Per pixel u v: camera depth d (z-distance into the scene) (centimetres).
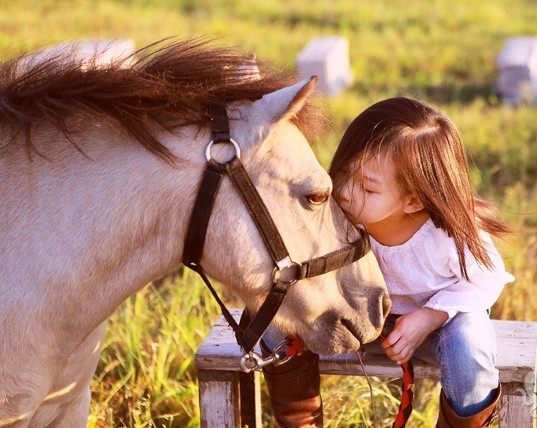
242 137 236
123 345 437
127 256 244
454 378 281
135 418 362
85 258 241
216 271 247
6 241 241
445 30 1399
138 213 240
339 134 792
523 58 1011
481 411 284
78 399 281
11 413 248
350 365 313
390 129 270
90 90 238
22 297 240
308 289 251
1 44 1066
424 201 272
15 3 1395
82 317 247
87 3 1426
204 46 254
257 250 241
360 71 1129
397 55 1183
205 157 237
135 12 1375
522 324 335
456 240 276
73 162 241
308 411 305
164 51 254
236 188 237
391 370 310
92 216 240
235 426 328
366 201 271
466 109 916
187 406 397
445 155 272
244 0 1510
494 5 1585
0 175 243
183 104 238
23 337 241
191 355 431
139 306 459
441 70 1141
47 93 241
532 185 716
